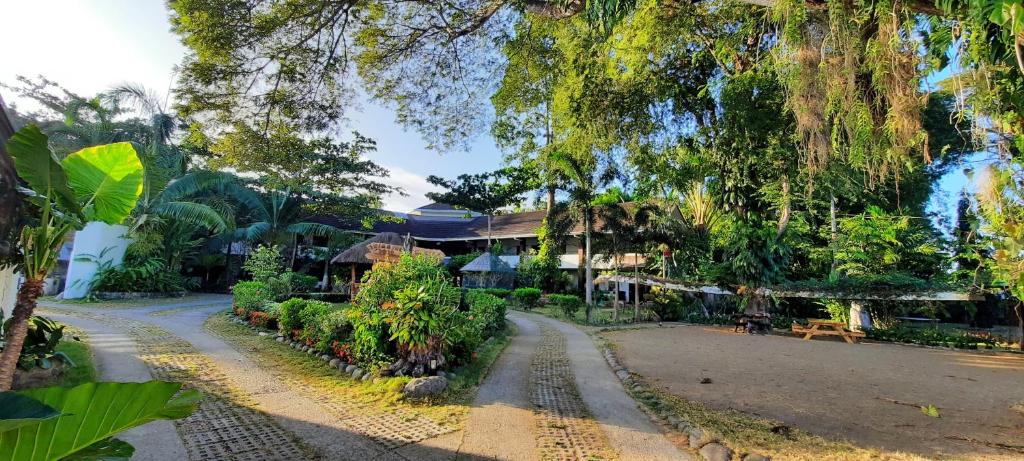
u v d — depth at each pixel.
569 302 18.31
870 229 15.52
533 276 26.06
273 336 9.79
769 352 10.24
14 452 1.58
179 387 1.79
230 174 21.58
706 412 5.26
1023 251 4.24
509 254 31.02
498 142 18.78
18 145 3.54
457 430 4.56
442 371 6.64
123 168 4.44
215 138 7.86
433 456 3.91
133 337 8.94
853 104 3.95
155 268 17.83
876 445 4.30
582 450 4.14
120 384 1.67
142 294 17.31
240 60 6.88
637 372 7.61
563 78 11.48
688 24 10.34
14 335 3.59
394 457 3.86
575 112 12.09
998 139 4.10
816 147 4.55
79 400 1.62
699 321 18.03
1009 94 3.73
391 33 7.98
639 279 17.91
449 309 7.27
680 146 14.59
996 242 4.66
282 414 4.86
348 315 7.24
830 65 3.93
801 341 12.77
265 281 16.45
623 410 5.42
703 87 11.65
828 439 4.43
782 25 4.32
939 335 13.16
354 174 22.62
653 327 15.54
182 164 20.95
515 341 11.06
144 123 20.08
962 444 4.37
